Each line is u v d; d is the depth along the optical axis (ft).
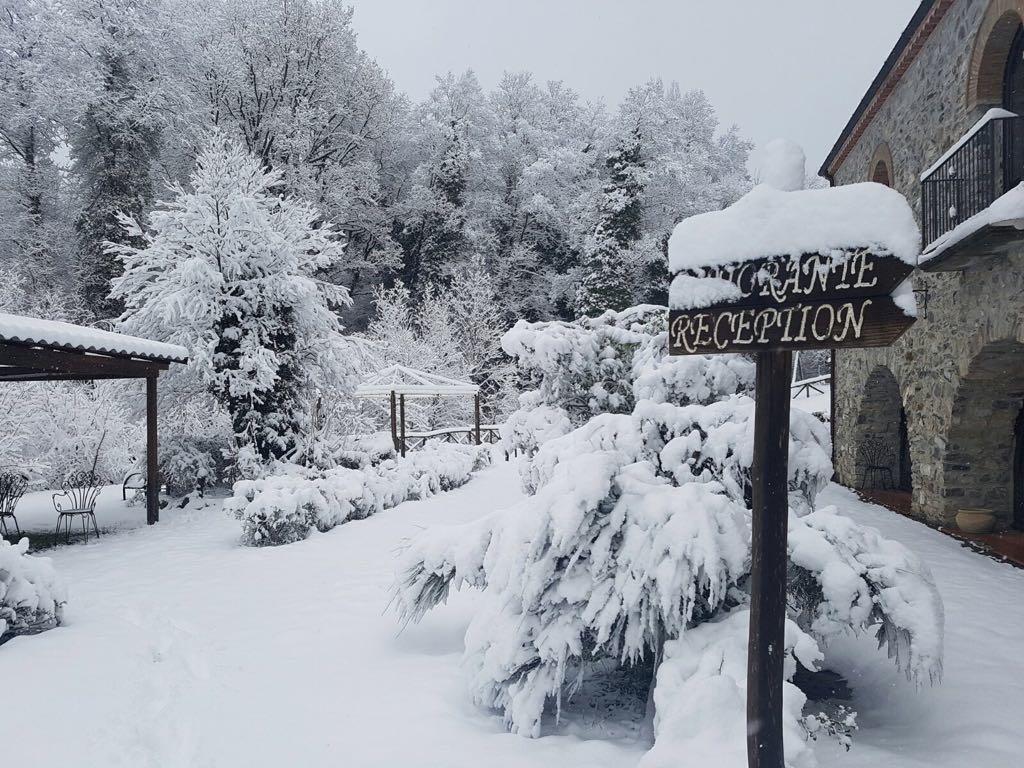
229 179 41.52
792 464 13.67
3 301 56.44
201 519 34.53
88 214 71.97
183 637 16.97
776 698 8.75
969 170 22.27
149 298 39.37
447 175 103.14
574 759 10.78
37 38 75.92
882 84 31.37
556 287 101.65
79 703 13.07
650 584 11.32
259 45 81.41
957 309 24.27
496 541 13.17
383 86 105.60
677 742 9.44
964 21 23.85
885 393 34.78
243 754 11.09
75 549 27.89
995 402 24.44
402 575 14.74
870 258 8.05
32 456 41.73
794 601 12.17
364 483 34.73
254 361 38.63
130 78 74.59
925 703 12.50
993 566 20.80
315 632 17.31
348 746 11.30
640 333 23.79
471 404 75.56
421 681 14.08
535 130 112.78
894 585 11.05
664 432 15.12
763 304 8.85
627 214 89.40
